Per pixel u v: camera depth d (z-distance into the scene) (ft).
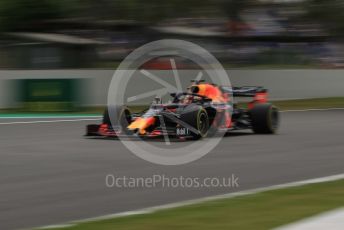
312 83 330.54
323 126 192.34
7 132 172.55
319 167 109.70
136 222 67.77
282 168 107.96
